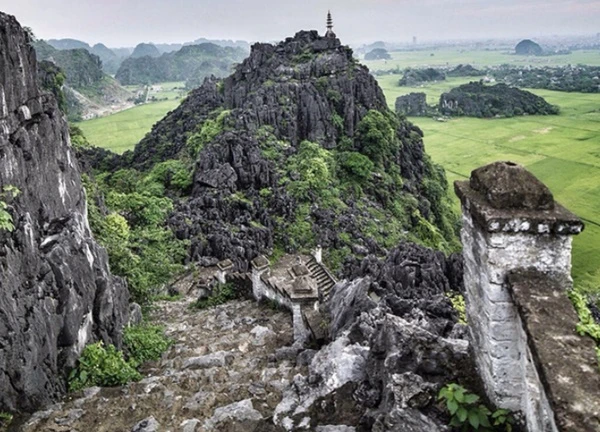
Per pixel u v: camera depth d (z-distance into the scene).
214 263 35.84
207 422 11.20
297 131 58.19
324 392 11.12
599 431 5.62
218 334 20.48
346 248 43.06
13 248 13.03
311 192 48.88
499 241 7.53
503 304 7.71
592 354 6.49
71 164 19.08
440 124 143.25
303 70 64.06
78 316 14.98
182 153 62.25
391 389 9.05
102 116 157.88
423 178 68.00
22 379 12.16
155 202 42.53
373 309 15.01
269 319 22.27
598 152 101.69
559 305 7.11
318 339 16.98
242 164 48.88
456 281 28.97
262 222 44.41
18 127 15.23
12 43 15.30
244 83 69.50
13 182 14.27
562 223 7.34
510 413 7.83
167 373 15.80
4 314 11.95
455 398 7.98
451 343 9.67
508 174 7.90
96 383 14.45
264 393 12.80
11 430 11.56
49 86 77.44
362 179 56.47
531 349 6.75
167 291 32.06
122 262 25.55
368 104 64.75
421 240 55.53
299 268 31.70
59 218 16.61
